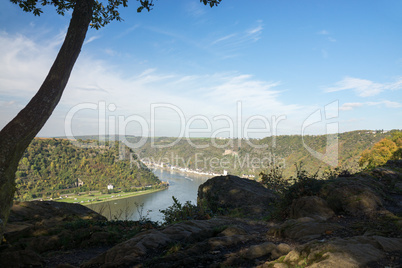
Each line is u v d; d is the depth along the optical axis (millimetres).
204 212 7387
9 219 7273
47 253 5195
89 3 3816
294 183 6719
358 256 2521
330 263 2402
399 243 2877
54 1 5426
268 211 7676
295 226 4328
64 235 5906
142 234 4855
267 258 3285
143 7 5262
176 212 7215
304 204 5500
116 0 6031
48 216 8094
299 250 2963
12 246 4996
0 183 3219
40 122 3426
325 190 5859
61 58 3596
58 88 3545
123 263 3680
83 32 3742
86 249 5434
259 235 4594
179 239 4539
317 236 3904
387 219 4242
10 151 3264
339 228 4055
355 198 5227
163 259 3555
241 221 6008
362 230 3766
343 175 8055
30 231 6355
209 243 3992
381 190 6227
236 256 3354
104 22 6340
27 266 4398
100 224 7059
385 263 2449
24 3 5250
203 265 3264
